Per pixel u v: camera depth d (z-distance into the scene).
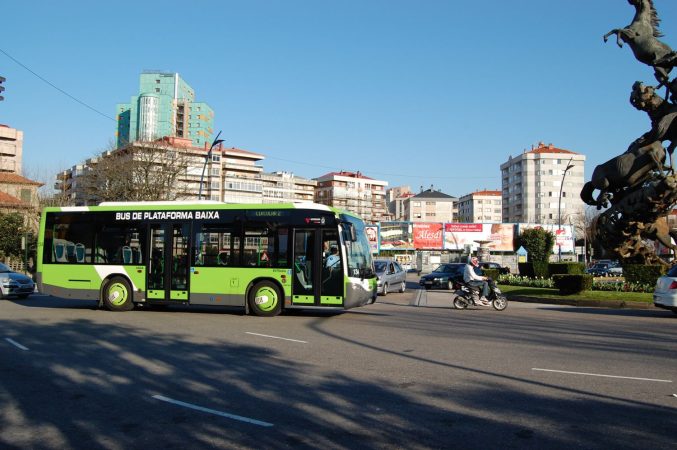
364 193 149.50
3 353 9.75
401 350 10.13
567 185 123.94
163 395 6.86
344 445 5.04
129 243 17.25
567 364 8.88
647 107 24.19
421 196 146.50
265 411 6.14
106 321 14.59
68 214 17.88
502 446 5.00
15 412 6.16
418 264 66.44
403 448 4.96
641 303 20.11
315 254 15.59
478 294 19.73
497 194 159.88
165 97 148.12
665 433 5.38
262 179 123.94
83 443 5.15
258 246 16.06
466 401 6.56
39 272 17.81
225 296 16.14
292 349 10.20
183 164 47.78
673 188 22.92
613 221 25.48
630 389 7.19
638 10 24.59
